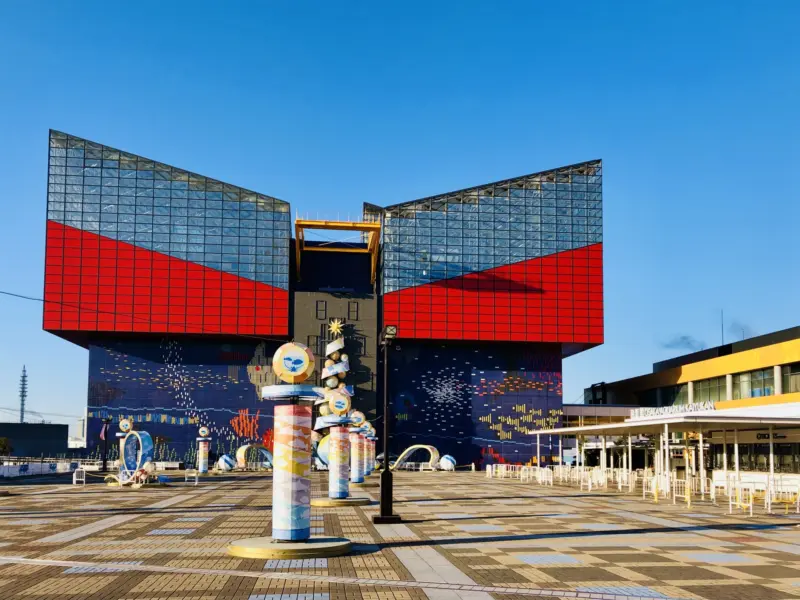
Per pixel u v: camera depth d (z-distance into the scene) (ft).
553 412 392.88
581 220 399.03
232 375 377.91
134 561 64.28
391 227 387.96
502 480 233.76
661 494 157.79
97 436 368.48
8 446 414.00
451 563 63.87
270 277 376.48
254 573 58.44
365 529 89.81
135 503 132.05
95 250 369.91
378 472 304.91
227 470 302.25
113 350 376.07
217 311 371.56
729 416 136.77
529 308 389.80
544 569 61.16
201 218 377.50
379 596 50.08
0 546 74.18
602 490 174.19
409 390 386.32
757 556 68.74
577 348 414.82
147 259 371.76
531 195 398.62
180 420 372.17
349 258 418.51
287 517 70.03
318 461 292.81
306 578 56.39
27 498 145.38
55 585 53.47
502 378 393.50
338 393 186.50
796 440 175.63
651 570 60.95
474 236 392.88
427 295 385.29
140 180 376.89
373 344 378.73
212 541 77.92
